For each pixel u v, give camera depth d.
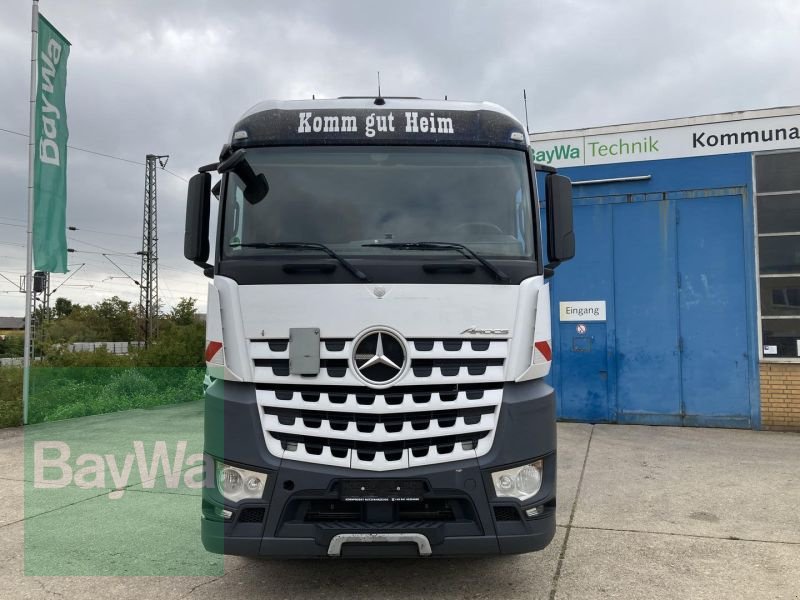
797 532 5.59
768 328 10.21
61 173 12.48
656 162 10.72
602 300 10.93
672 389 10.59
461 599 4.31
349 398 3.92
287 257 4.11
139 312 48.72
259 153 4.43
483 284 4.09
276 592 4.44
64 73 12.60
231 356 4.04
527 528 3.93
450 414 3.97
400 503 3.89
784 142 10.14
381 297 3.99
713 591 4.42
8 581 4.66
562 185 4.80
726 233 10.39
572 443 9.33
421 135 4.48
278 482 3.85
